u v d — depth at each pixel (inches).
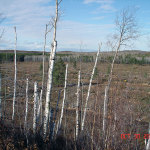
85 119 234.5
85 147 204.1
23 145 199.6
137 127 195.6
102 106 218.4
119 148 190.2
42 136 222.5
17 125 238.4
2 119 236.1
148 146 157.1
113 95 203.2
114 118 198.2
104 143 194.4
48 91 223.3
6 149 188.5
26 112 232.4
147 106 202.4
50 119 236.4
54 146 215.8
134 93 204.1
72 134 243.1
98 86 220.1
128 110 197.3
